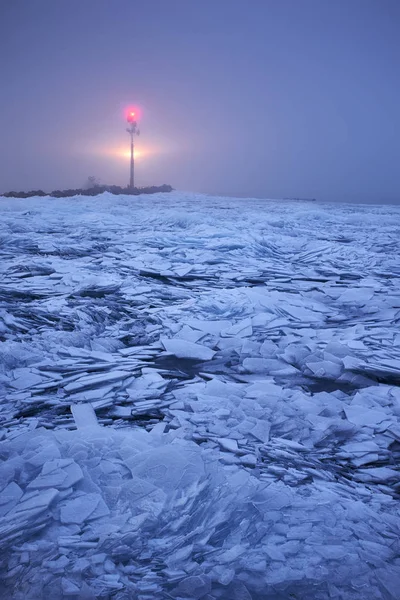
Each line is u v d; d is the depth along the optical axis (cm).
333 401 491
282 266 1179
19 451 372
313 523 305
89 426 420
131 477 339
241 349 627
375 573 267
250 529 297
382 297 894
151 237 1493
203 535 289
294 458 386
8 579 259
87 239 1513
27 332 684
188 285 967
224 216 2241
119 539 282
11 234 1543
